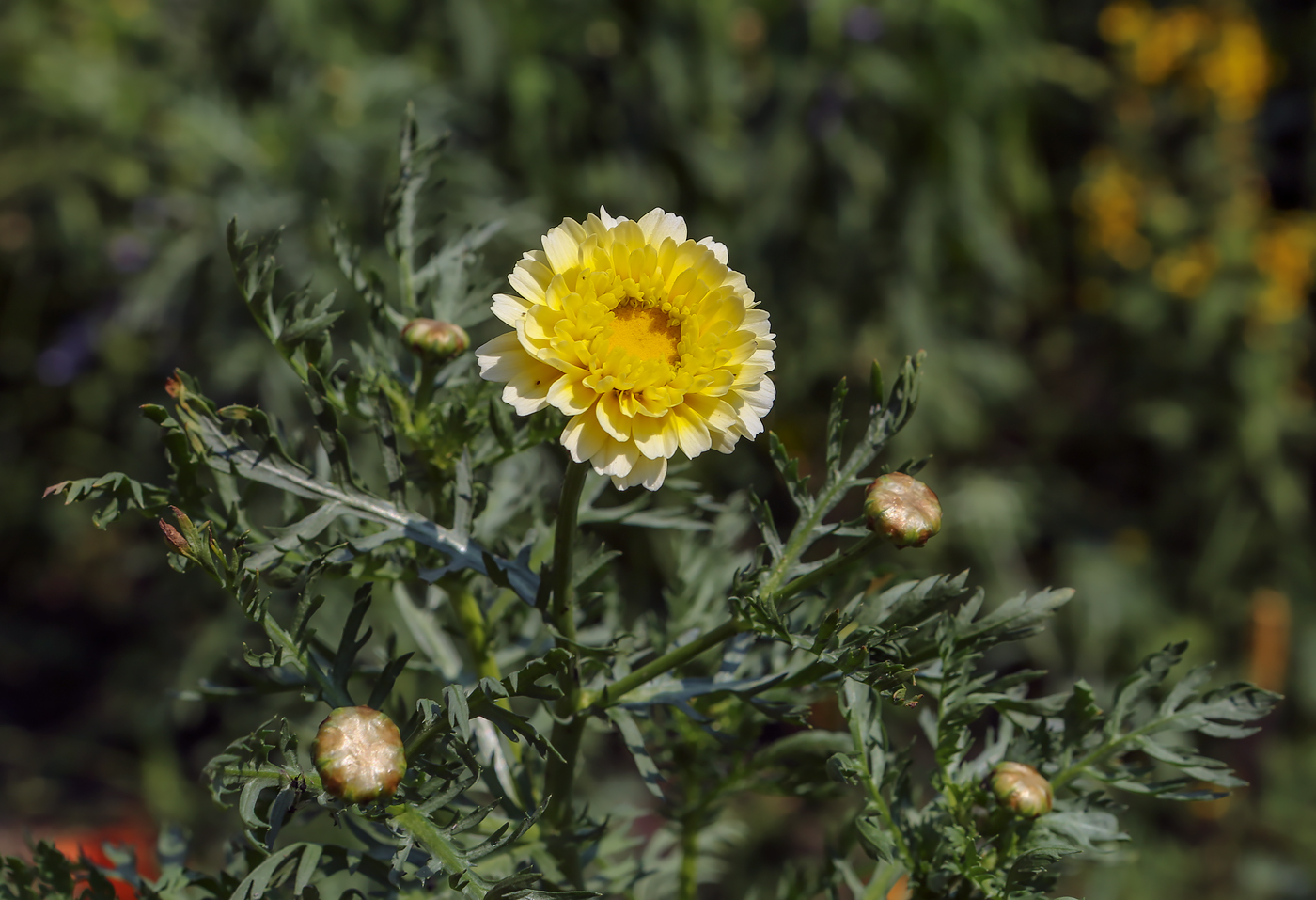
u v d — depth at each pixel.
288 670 1.17
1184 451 4.73
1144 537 4.72
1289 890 4.24
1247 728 1.10
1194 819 4.42
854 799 2.03
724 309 0.98
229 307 3.85
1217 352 4.63
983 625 1.07
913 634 1.07
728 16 4.25
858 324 4.33
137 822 4.32
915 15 4.16
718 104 4.28
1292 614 4.49
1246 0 4.81
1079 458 4.93
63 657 5.34
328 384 1.10
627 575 3.95
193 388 1.05
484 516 1.32
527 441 1.18
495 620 1.27
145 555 4.68
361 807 0.93
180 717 4.11
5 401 4.82
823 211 4.29
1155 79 4.70
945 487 4.54
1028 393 4.90
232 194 3.65
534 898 0.91
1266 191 4.91
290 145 3.74
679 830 1.63
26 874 1.15
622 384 0.93
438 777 0.98
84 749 4.80
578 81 4.28
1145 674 1.14
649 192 4.25
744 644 1.17
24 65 4.21
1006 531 4.42
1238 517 4.58
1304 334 4.65
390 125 3.79
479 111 4.21
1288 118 4.92
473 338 3.14
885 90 4.11
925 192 4.27
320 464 1.21
